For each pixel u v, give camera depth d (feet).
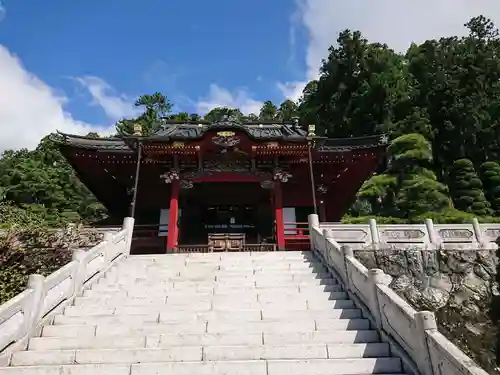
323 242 44.19
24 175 142.41
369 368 23.76
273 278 39.04
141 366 23.43
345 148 67.56
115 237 45.01
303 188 76.38
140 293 35.58
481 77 186.80
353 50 201.05
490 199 130.62
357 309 31.63
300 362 23.91
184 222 81.97
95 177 72.84
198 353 25.31
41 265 44.06
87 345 26.76
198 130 81.66
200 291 36.09
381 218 110.63
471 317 46.14
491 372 42.86
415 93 181.37
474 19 236.02
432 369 21.04
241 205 85.20
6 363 24.45
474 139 160.97
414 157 144.56
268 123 87.56
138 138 60.08
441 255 49.32
